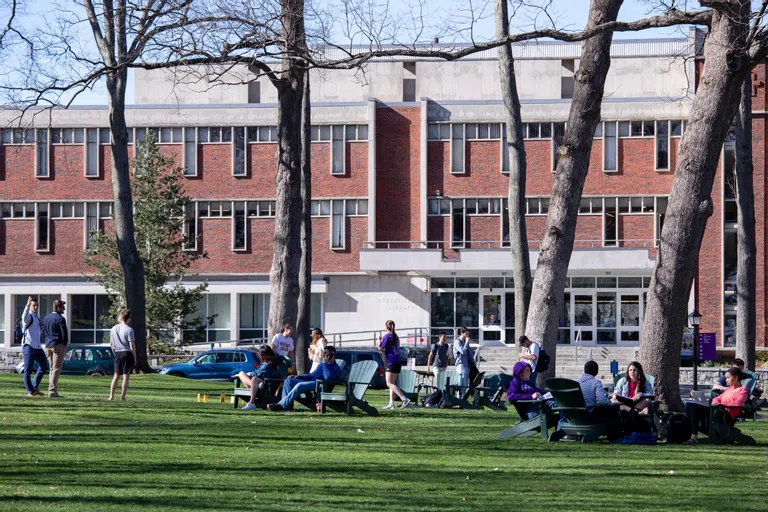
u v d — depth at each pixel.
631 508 10.06
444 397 25.16
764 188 60.25
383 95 69.25
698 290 60.81
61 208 64.88
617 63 66.69
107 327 65.06
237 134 64.38
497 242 62.66
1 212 65.00
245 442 15.39
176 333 56.59
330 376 21.95
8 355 56.56
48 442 14.73
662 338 20.52
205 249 64.31
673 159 61.31
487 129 63.16
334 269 63.53
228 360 44.91
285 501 10.05
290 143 29.91
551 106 62.31
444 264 59.88
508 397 18.30
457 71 68.94
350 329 63.38
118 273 53.50
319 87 69.50
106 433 16.02
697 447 16.34
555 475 12.51
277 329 29.97
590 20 24.98
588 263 57.78
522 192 31.12
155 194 53.84
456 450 15.09
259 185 64.19
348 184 63.56
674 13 19.91
